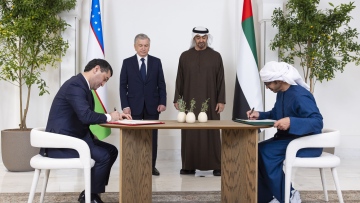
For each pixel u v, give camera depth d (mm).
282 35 5441
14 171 5227
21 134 5168
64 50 5316
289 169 3225
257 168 3219
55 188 4387
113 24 6160
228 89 6195
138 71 5031
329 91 6289
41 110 5824
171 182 4711
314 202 3795
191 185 4562
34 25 4996
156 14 6195
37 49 5168
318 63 5445
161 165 5770
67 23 5656
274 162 3354
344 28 5750
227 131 3627
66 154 3230
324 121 6301
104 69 3396
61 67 5688
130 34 6176
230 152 3598
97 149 3367
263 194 3574
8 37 4973
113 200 3906
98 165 3348
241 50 5566
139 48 5016
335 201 3826
